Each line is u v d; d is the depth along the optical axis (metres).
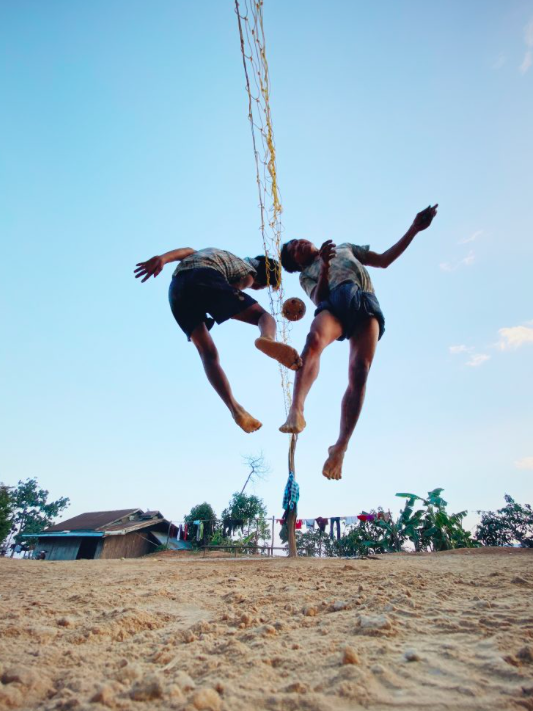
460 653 1.47
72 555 22.41
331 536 18.12
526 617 1.87
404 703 1.13
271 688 1.27
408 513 20.67
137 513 26.84
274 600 2.71
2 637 1.83
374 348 2.87
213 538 21.55
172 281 3.03
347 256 3.24
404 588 2.89
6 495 25.53
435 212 3.36
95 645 1.78
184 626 2.13
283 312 3.11
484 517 25.28
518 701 1.11
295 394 2.48
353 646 1.58
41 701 1.25
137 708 1.14
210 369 2.87
